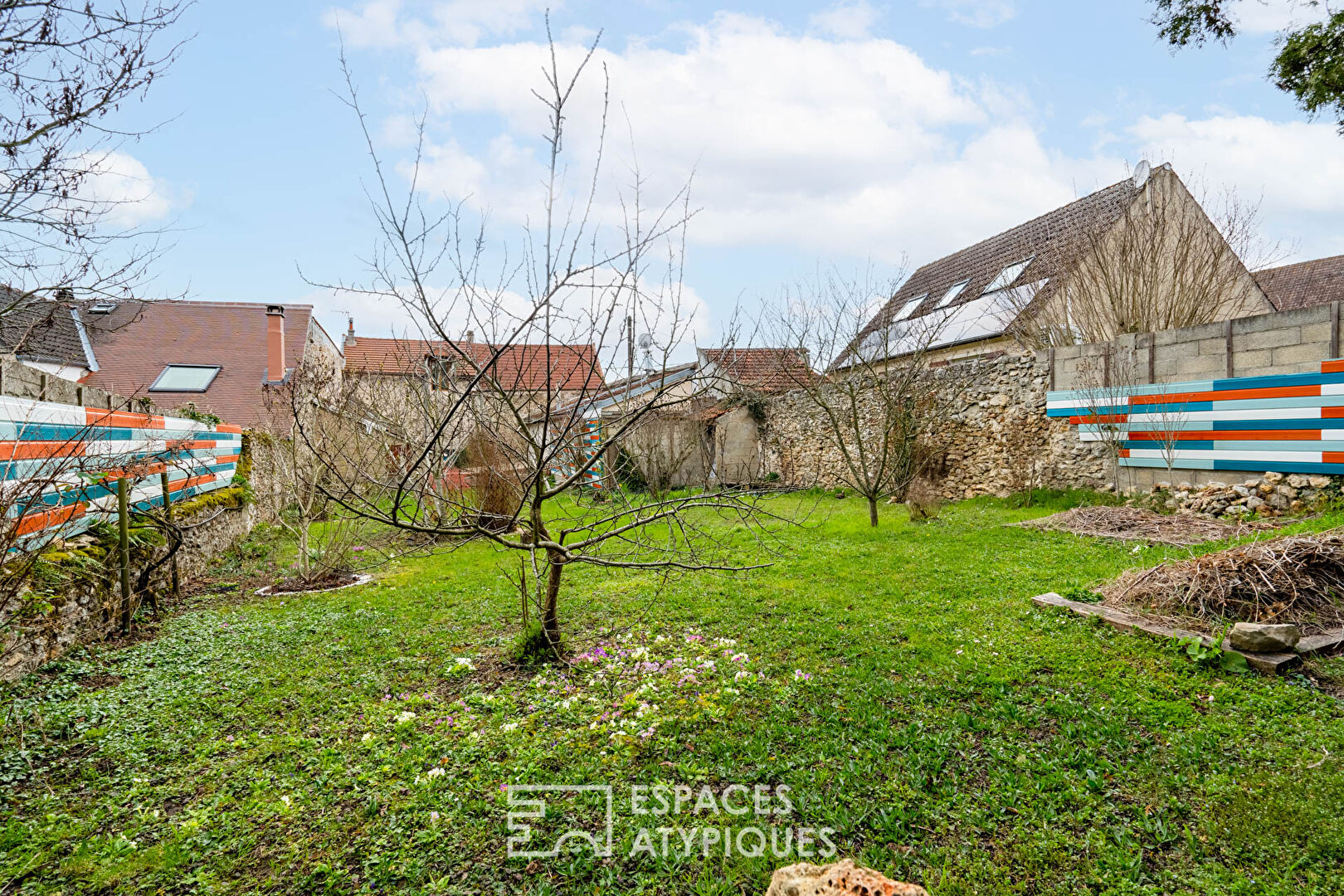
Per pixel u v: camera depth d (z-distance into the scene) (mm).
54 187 3951
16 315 5078
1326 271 19469
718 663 4453
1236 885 2273
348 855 2588
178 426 8227
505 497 7203
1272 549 5016
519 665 4543
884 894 1728
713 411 18453
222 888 2420
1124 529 8242
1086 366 10898
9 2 3572
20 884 2426
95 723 3738
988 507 11633
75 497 5387
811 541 8992
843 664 4410
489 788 3031
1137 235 11875
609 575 7273
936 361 17188
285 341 19531
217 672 4527
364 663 4684
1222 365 8984
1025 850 2490
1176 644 4289
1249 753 3049
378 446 6371
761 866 2453
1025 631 4820
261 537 10547
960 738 3359
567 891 2389
